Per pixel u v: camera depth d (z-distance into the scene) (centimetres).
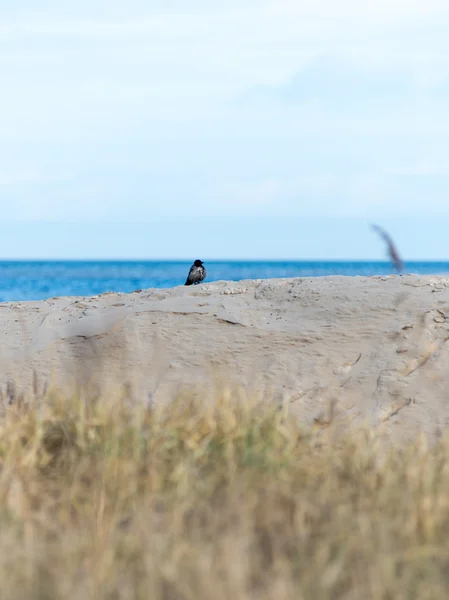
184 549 914
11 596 851
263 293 2362
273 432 1286
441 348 1931
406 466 1191
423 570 913
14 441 1252
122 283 18162
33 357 2014
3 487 1108
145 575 890
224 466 1177
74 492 1107
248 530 992
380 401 1756
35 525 1033
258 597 868
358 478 1155
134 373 1891
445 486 1101
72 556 924
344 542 950
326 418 1667
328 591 878
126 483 1102
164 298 2427
